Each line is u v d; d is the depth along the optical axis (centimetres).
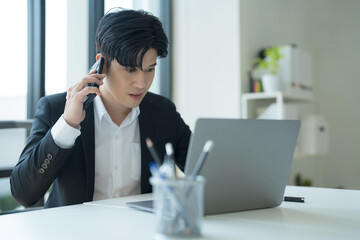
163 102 159
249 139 96
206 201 93
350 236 74
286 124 102
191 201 67
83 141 132
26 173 116
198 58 303
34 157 115
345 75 401
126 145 145
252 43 300
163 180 66
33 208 196
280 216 93
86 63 239
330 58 407
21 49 205
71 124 116
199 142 88
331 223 85
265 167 101
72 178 131
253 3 303
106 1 255
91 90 117
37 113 137
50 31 215
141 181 142
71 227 79
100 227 79
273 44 331
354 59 398
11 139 188
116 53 120
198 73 302
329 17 411
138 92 127
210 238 70
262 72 289
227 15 291
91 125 135
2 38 197
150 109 152
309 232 77
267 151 100
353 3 401
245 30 291
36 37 208
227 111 289
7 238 71
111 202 110
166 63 308
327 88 407
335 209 103
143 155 144
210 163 91
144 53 120
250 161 97
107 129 142
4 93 198
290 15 363
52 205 136
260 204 103
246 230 77
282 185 106
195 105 303
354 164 392
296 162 352
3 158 184
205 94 298
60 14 221
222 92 291
